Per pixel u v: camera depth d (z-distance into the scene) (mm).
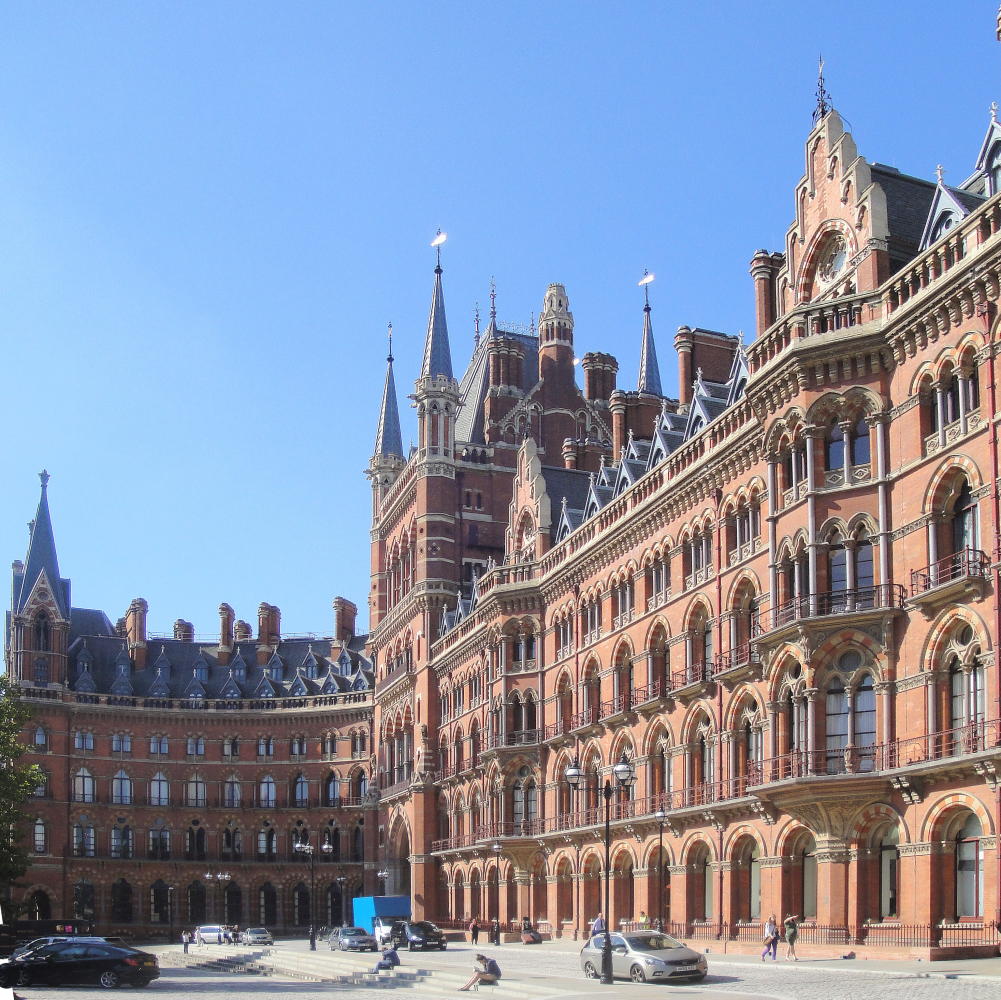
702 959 48719
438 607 114438
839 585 55156
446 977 58469
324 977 69562
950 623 49906
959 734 49031
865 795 52219
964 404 50094
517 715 92000
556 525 94250
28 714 97750
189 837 137750
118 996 51156
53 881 128750
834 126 60250
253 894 137250
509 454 120875
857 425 55688
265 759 141375
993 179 53031
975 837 48312
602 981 48875
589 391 125750
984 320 48812
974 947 46625
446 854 105062
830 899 53156
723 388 76312
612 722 77312
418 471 118312
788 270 62781
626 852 74750
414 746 114812
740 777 62156
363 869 131625
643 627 75000
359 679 141500
